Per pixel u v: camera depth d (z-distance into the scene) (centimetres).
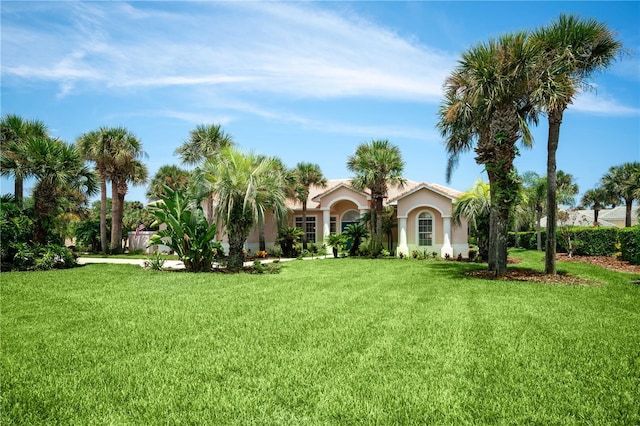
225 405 373
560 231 2641
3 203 1694
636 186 3459
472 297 940
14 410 367
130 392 406
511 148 1342
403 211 2447
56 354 530
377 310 793
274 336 605
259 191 1634
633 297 928
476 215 2025
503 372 452
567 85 1201
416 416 351
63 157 1806
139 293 1019
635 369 462
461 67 1338
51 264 1669
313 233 2967
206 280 1270
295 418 349
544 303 859
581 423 337
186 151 2980
